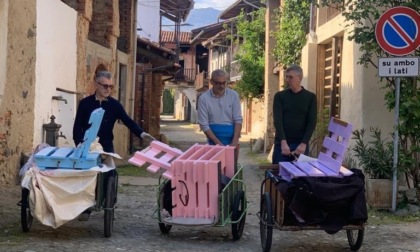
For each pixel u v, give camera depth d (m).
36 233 7.93
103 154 7.96
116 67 20.78
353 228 7.02
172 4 41.06
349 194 6.77
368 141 11.77
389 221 9.55
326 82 17.55
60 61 13.88
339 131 7.36
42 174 7.44
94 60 17.34
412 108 10.04
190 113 69.38
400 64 9.74
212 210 7.65
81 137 8.39
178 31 41.81
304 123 8.29
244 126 44.88
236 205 7.91
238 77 40.56
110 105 8.44
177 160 7.70
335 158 7.22
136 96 26.83
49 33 13.02
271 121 27.62
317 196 6.70
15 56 11.14
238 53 38.03
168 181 7.95
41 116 12.66
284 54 22.42
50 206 7.32
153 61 27.70
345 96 13.95
